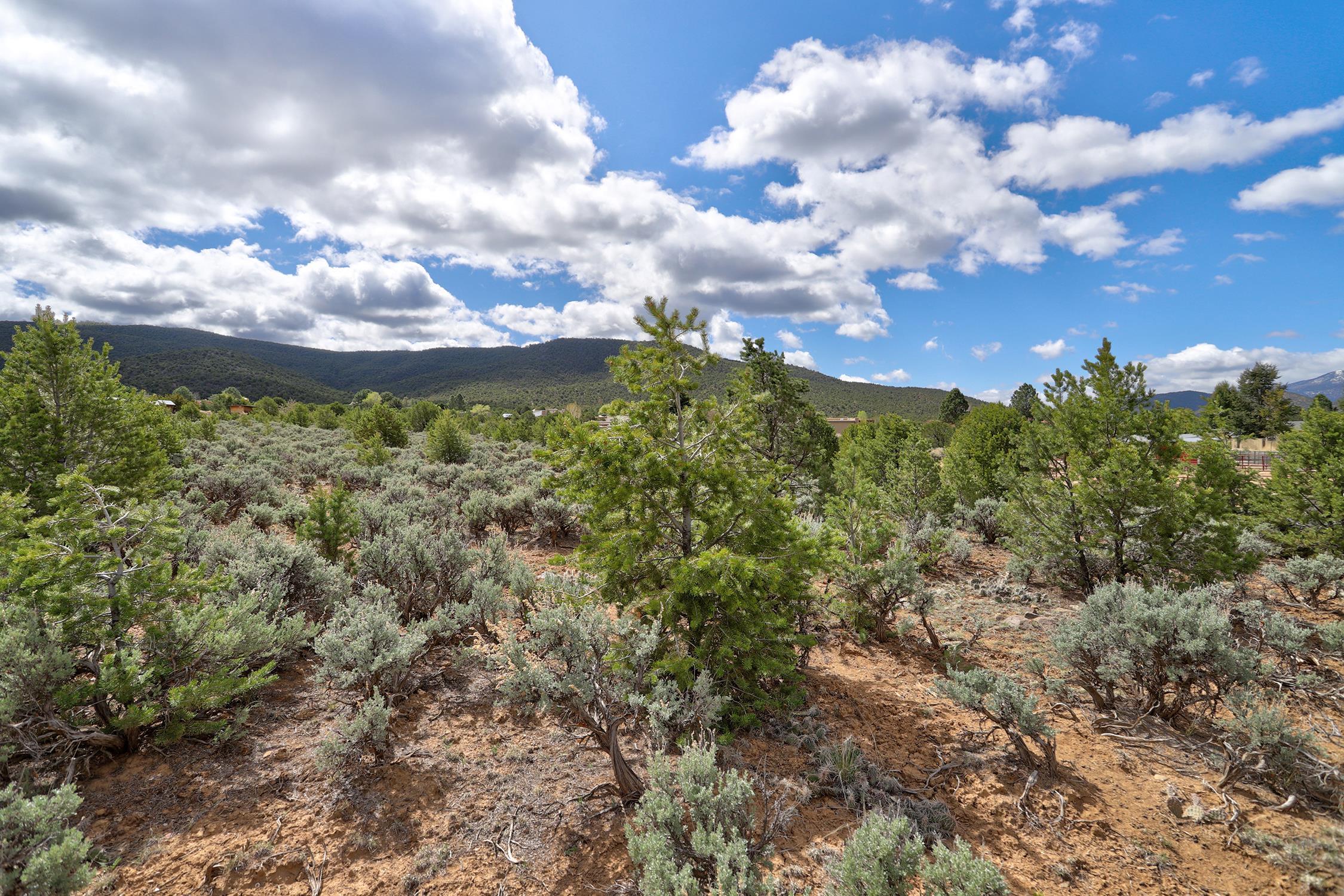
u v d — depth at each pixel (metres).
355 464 19.58
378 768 4.14
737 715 4.90
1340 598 8.50
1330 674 6.05
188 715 4.17
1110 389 8.46
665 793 3.16
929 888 2.74
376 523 9.30
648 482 5.13
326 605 6.27
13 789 3.32
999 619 8.13
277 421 44.25
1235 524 8.48
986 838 3.81
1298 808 4.09
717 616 5.14
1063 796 4.21
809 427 16.36
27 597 3.79
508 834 3.59
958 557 10.95
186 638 4.24
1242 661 4.56
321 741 4.46
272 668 5.30
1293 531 10.15
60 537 3.87
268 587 5.84
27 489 7.31
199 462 16.45
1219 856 3.67
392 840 3.51
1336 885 3.38
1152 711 5.35
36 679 3.47
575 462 5.19
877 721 5.34
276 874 3.20
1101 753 4.85
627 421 5.45
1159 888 3.40
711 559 4.53
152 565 4.24
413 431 44.75
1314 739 4.17
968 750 4.87
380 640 4.78
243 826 3.52
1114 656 5.32
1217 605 6.26
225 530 8.30
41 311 8.20
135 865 3.17
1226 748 4.46
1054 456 9.01
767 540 5.33
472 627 6.55
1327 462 9.82
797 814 3.92
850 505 8.15
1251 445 37.06
